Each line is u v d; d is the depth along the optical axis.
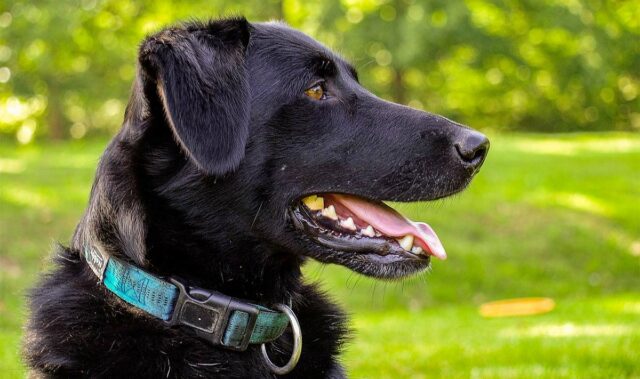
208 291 1.03
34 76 6.25
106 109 8.79
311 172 1.07
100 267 1.03
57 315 1.03
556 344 1.78
